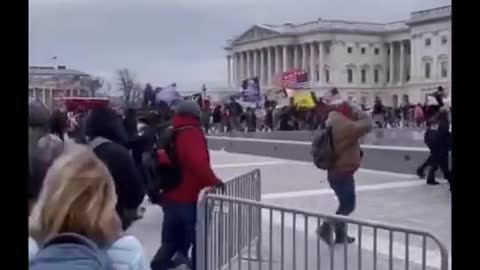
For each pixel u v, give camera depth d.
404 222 9.16
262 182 14.73
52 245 1.90
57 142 3.97
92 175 2.00
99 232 1.95
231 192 6.40
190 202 5.73
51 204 1.94
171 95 9.55
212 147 28.55
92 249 1.91
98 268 1.88
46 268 1.83
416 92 80.06
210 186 5.66
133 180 4.96
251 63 101.00
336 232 4.33
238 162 21.08
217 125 38.06
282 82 53.56
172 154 5.66
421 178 15.05
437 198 11.73
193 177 5.68
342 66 95.50
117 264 1.97
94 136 5.02
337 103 7.62
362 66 96.75
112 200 2.02
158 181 5.87
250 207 5.33
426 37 79.44
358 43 96.56
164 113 9.05
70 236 1.91
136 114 9.40
